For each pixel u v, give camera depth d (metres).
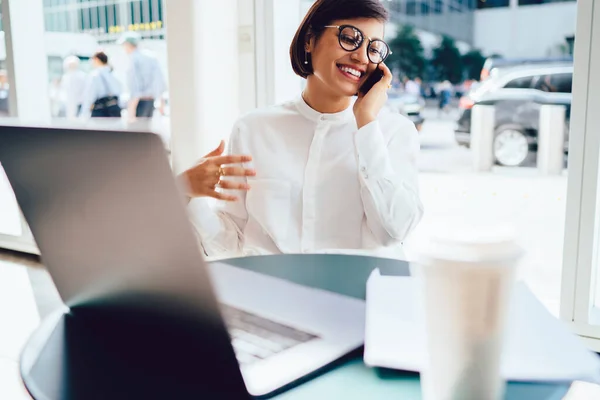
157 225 0.43
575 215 1.70
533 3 9.33
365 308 0.70
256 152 1.34
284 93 2.42
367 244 1.30
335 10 1.21
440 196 4.62
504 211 4.09
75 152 0.44
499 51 9.95
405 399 0.49
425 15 11.25
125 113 4.23
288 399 0.49
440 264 0.38
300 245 1.30
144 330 0.55
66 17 4.62
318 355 0.57
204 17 2.34
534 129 5.46
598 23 1.57
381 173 1.18
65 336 0.62
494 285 0.37
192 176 1.08
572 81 1.64
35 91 3.25
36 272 2.86
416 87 9.61
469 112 5.81
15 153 0.50
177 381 0.50
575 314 1.74
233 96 2.44
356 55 1.22
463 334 0.38
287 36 2.39
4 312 2.30
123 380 0.51
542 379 0.50
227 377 0.47
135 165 0.41
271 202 1.30
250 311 0.69
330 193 1.30
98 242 0.50
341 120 1.32
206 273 0.42
